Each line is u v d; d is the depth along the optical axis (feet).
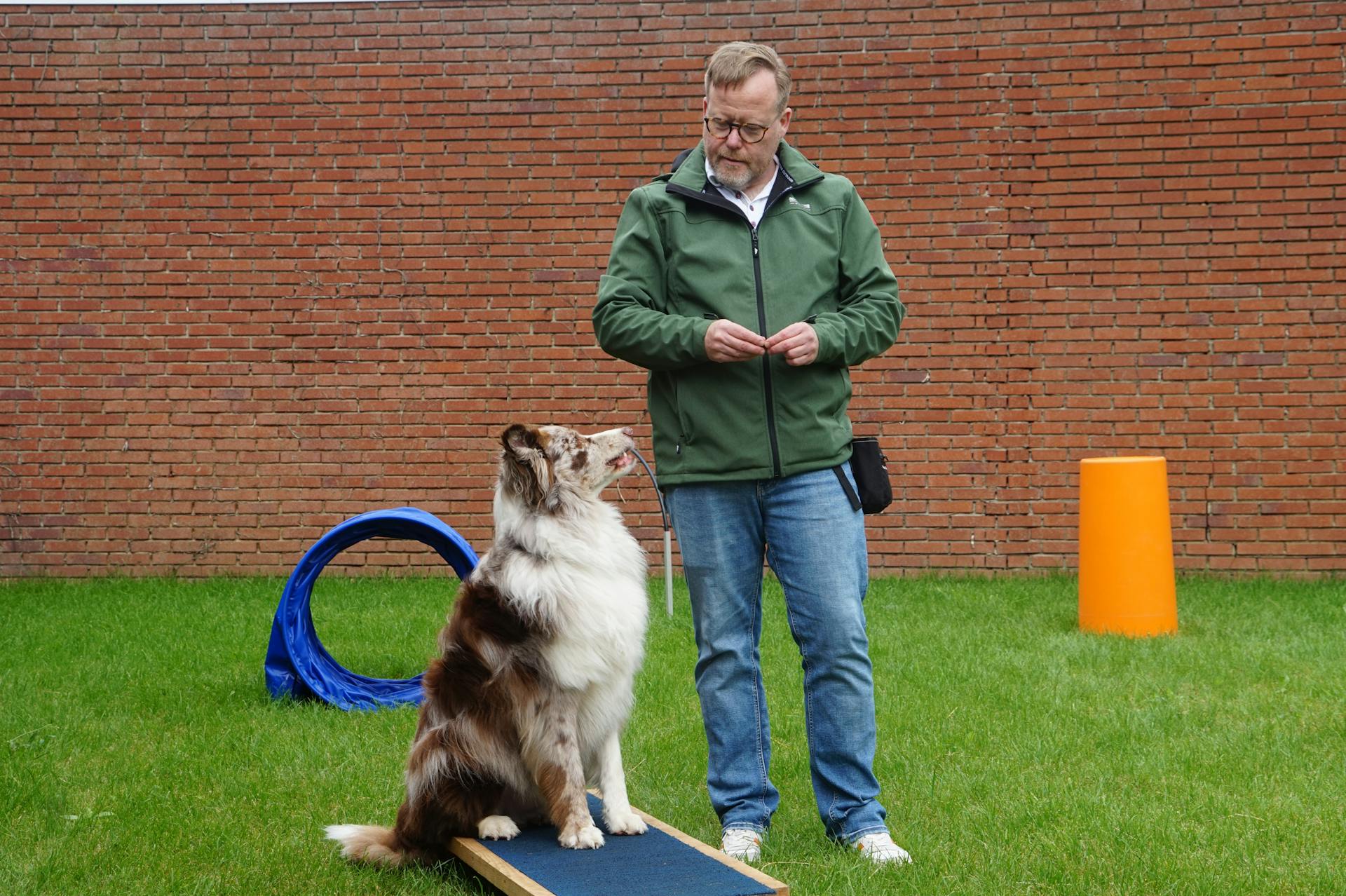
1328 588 30.04
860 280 12.69
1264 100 31.50
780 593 30.37
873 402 32.91
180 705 19.99
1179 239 31.91
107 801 15.01
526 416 33.50
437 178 33.40
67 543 33.94
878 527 33.06
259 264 33.63
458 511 33.71
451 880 12.19
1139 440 32.24
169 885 12.21
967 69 32.30
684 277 12.46
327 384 33.71
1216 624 25.77
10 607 28.89
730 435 12.23
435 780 12.18
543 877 10.74
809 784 15.67
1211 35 31.58
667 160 33.12
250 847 13.37
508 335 33.50
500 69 33.19
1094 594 25.27
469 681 12.23
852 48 32.55
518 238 33.40
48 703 19.79
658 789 15.58
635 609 12.57
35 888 12.14
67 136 33.47
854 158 32.65
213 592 31.14
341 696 20.44
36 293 33.71
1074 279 32.27
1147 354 32.12
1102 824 13.62
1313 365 31.63
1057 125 32.12
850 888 11.51
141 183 33.55
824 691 12.57
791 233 12.45
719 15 32.81
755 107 11.90
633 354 12.26
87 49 33.37
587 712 12.27
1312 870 12.32
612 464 12.94
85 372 33.76
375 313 33.60
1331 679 20.74
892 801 14.87
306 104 33.40
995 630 25.26
